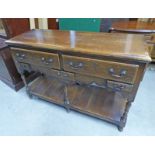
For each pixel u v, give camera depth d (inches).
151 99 68.6
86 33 55.5
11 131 57.3
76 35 53.9
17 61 59.1
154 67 93.0
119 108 58.2
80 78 48.5
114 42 45.1
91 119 61.0
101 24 109.5
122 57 36.6
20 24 74.0
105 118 55.1
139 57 35.3
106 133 54.9
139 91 73.5
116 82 42.3
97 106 59.3
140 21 83.4
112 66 39.8
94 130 56.2
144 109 63.5
